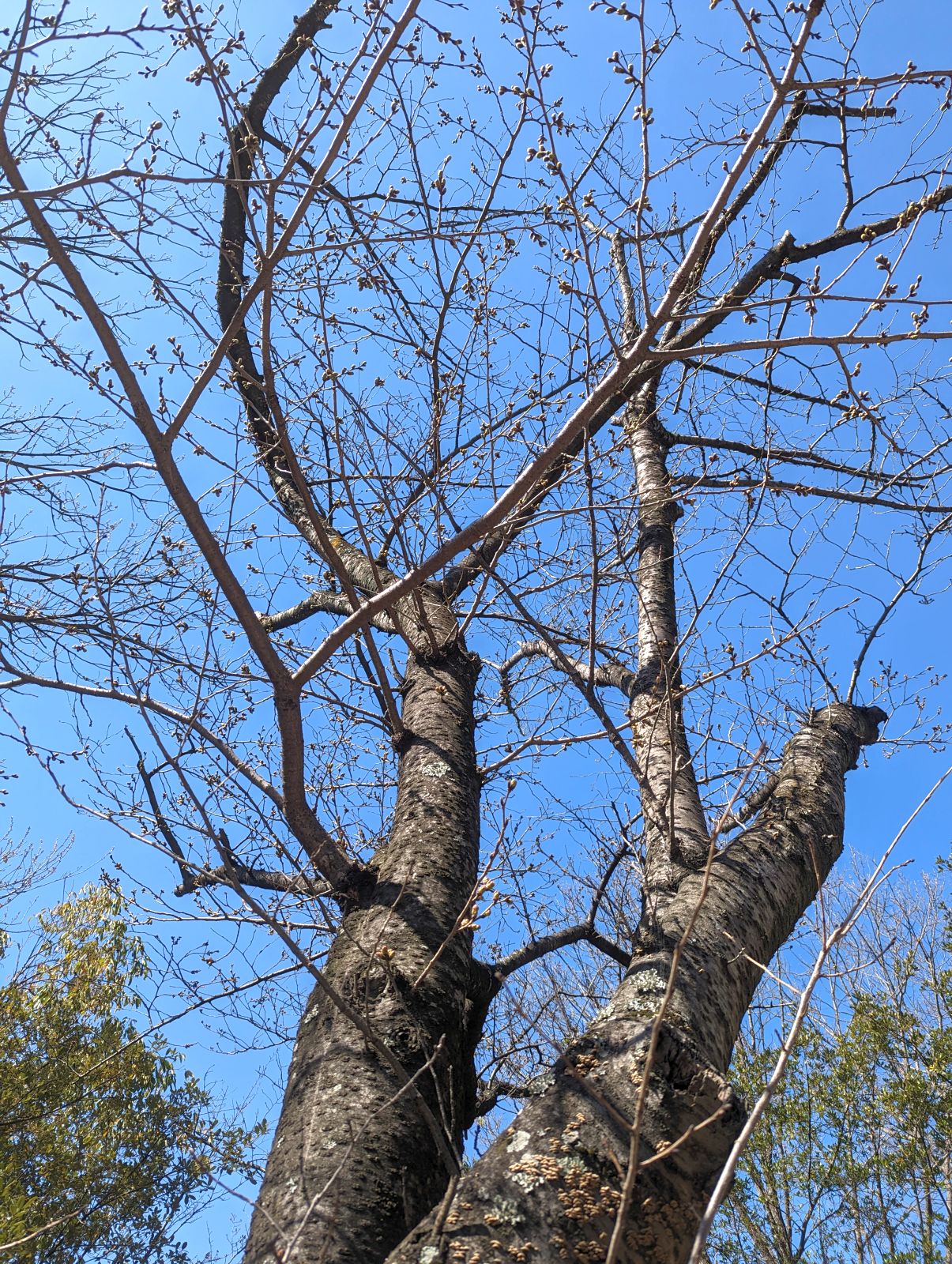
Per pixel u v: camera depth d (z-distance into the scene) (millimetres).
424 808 2852
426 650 3656
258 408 3693
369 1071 1985
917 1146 6727
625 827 2973
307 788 3734
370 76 2299
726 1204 7020
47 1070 7094
